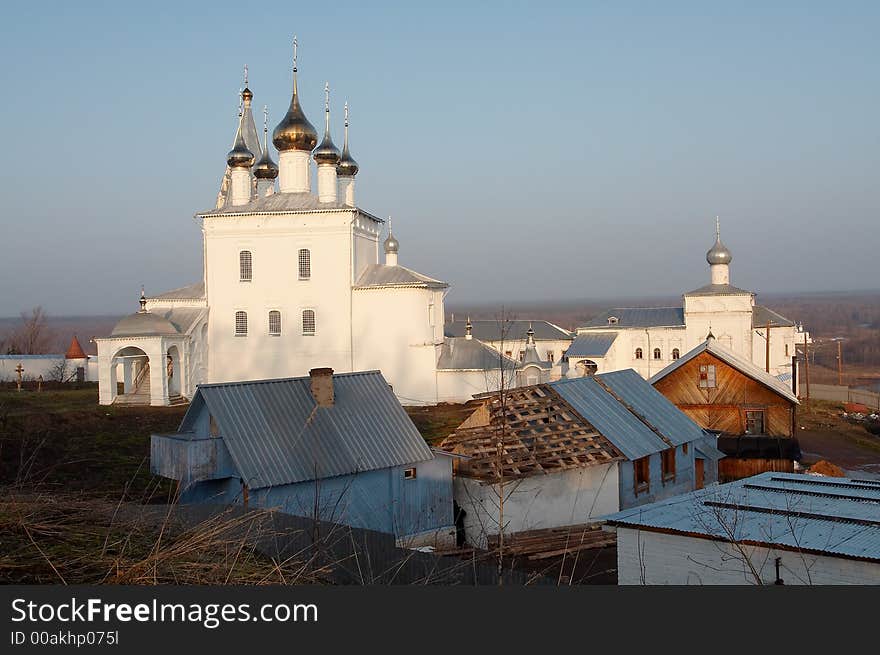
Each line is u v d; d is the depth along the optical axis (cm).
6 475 2509
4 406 3891
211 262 5741
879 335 17775
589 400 2806
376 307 5538
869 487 1656
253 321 5684
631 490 2559
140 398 5038
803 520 1360
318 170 5819
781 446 3566
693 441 2959
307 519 1445
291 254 5638
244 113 6762
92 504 1284
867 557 1152
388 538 1412
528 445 2441
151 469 2125
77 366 6625
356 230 5694
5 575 902
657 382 3862
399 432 2295
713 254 7412
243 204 5978
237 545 1194
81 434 3628
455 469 2467
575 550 2091
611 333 7569
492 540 2191
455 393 5519
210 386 2119
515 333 8138
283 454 2059
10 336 9762
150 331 4975
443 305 5997
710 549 1330
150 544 1113
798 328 9756
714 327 7206
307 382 2280
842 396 8444
